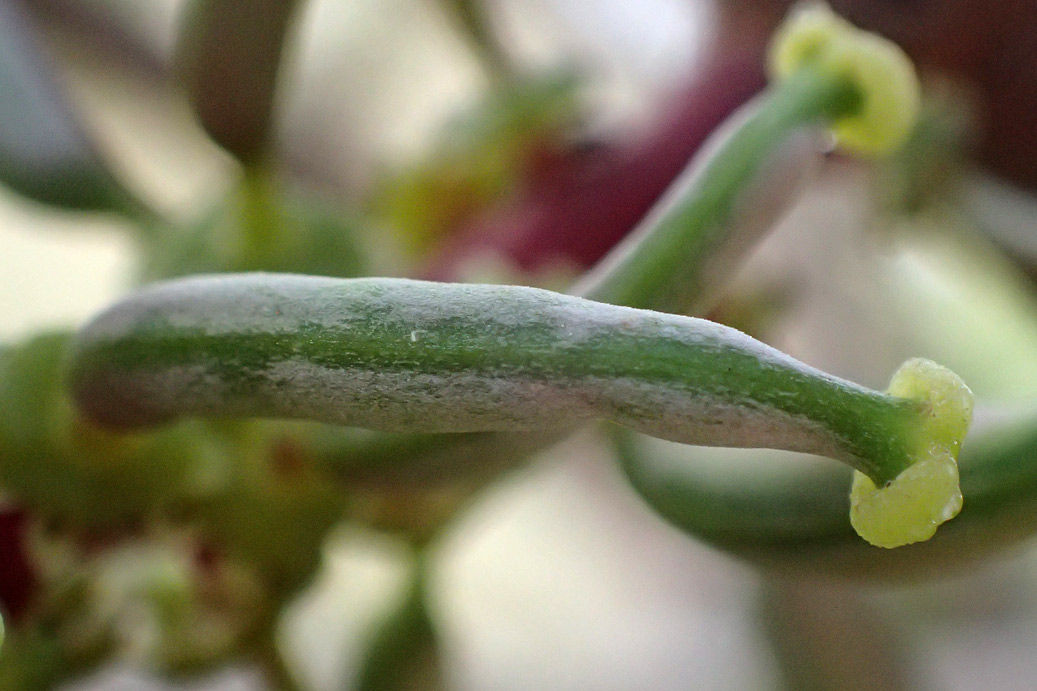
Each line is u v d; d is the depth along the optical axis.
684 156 0.11
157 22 0.16
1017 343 0.19
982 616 0.20
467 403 0.07
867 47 0.09
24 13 0.11
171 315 0.08
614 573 0.21
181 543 0.09
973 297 0.19
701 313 0.09
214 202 0.10
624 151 0.11
